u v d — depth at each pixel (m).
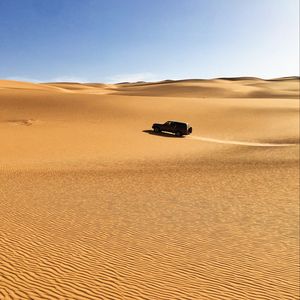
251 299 8.44
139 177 22.56
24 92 62.72
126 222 13.84
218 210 16.20
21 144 32.59
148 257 10.59
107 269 9.52
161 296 8.23
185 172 24.64
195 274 9.63
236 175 23.97
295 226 14.30
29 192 17.48
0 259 9.62
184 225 13.92
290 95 116.56
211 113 57.03
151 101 62.41
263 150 35.38
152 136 41.50
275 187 20.91
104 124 45.94
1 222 12.79
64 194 17.55
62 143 34.47
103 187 19.53
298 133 46.22
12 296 7.68
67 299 7.74
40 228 12.45
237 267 10.29
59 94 62.91
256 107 63.50
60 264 9.59
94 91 135.62
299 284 9.36
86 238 11.80
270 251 11.66
